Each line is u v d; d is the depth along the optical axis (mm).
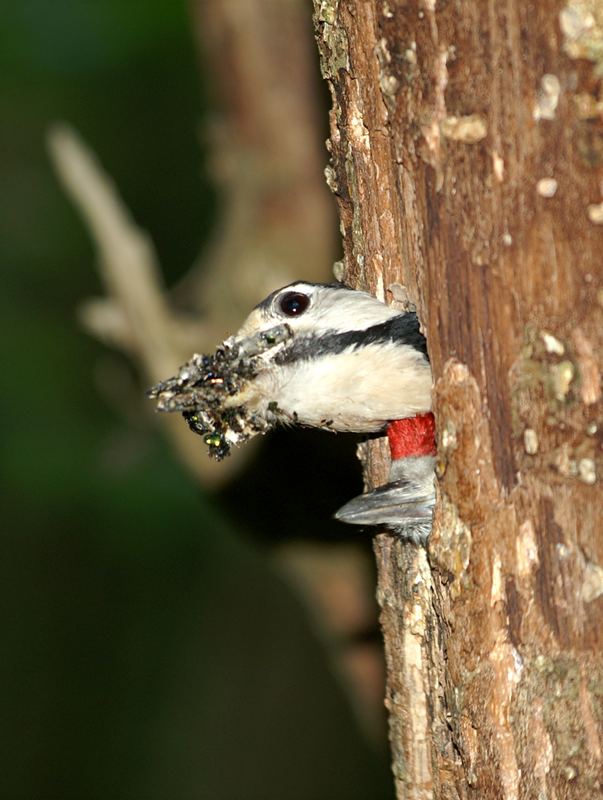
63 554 19562
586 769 5688
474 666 5891
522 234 5676
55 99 20453
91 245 20141
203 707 19438
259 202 14203
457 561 5895
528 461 5738
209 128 14945
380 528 6895
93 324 12141
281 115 14219
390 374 6422
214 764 19125
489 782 5883
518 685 5805
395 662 6910
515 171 5664
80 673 19484
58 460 19500
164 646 19656
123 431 18578
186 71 20422
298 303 6645
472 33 5691
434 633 6523
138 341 12000
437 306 5930
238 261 13898
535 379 5695
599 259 5562
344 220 6957
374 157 6516
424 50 5832
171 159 20688
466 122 5730
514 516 5785
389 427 6656
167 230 20531
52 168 20375
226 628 19797
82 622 19625
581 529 5660
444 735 6477
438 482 5992
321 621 12188
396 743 6961
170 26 20188
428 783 6855
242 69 14266
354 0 6340
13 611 19547
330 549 11672
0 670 19422
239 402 6676
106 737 19297
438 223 5891
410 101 5930
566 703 5715
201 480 11812
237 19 14148
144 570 19797
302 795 18891
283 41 14188
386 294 6652
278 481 11516
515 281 5715
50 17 20203
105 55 20297
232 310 13422
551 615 5734
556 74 5551
